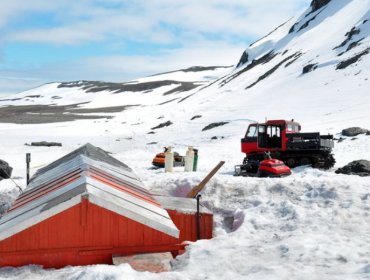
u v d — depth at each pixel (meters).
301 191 13.63
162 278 7.71
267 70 132.12
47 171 16.16
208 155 33.56
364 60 85.12
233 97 104.06
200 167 24.83
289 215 11.73
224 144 43.38
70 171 13.20
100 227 9.46
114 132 82.81
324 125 48.16
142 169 24.30
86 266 8.96
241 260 8.80
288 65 117.75
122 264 8.45
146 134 70.25
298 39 147.50
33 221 9.12
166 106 138.88
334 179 14.77
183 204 12.97
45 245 9.22
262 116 66.25
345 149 30.28
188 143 49.34
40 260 9.19
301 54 124.69
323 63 96.00
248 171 22.00
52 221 9.25
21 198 12.31
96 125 96.81
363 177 16.20
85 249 9.38
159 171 21.83
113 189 11.09
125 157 34.44
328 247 8.97
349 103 62.62
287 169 18.50
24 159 36.84
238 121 63.94
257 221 11.63
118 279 7.50
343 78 80.31
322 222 10.81
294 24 175.38
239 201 13.94
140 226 9.66
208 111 89.38
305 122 54.72
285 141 23.27
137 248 9.61
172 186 16.16
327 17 153.12
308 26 159.75
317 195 12.95
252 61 165.50
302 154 23.12
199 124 71.69
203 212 12.19
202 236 12.15
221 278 7.83
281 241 9.75
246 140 24.17
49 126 96.25
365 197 12.22
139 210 10.05
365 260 8.16
